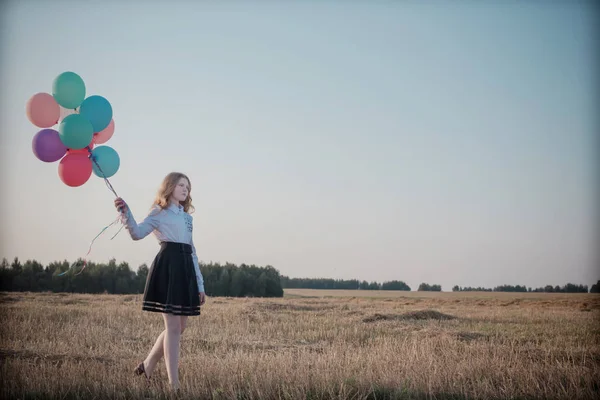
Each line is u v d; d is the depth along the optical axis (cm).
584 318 1947
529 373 652
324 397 550
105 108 677
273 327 1373
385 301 3988
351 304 3122
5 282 5247
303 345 1016
